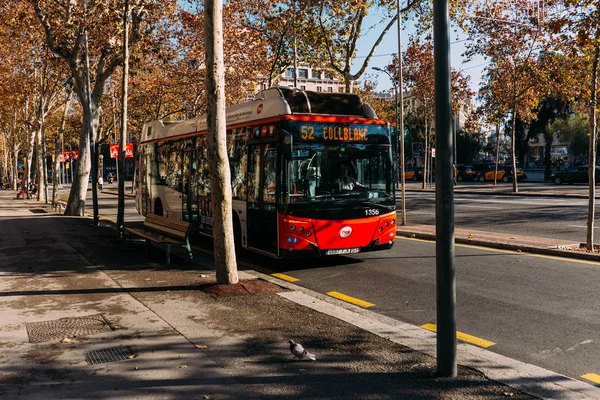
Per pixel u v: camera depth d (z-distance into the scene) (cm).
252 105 1066
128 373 471
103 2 1795
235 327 602
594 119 1046
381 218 1009
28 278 884
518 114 3559
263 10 2391
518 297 737
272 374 466
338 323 614
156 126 1678
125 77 1380
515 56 2909
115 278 875
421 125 4875
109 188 5672
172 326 608
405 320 649
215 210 795
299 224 927
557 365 493
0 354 525
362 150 998
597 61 1057
